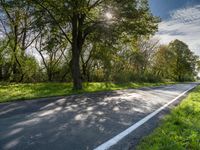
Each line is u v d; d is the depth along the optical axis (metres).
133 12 23.55
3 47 32.72
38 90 22.34
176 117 9.98
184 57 99.31
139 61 59.81
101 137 7.10
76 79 24.23
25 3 22.58
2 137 6.65
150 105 14.32
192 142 6.65
